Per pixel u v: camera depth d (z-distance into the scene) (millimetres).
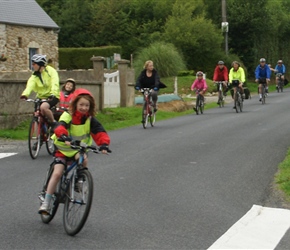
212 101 32500
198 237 7449
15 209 8789
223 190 9922
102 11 50469
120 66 25812
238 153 13258
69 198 7559
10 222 8109
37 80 12734
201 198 9391
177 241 7289
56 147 7789
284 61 59750
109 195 9547
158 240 7320
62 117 7566
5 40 34094
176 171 11398
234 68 24344
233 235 7547
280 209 8742
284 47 59656
